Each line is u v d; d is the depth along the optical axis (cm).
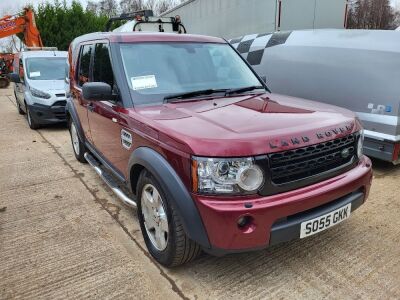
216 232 232
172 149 251
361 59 515
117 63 344
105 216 392
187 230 245
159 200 279
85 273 295
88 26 2539
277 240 241
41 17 2425
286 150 238
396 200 411
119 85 334
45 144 725
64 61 958
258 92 371
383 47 496
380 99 492
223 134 239
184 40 389
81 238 348
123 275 290
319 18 869
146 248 326
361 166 292
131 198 354
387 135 487
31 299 266
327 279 278
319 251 314
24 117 1078
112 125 353
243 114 281
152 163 266
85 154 504
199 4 1141
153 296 266
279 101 330
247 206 229
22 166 582
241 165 229
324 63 562
